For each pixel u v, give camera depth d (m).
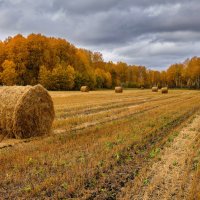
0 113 14.01
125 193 7.36
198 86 129.00
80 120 18.61
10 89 14.42
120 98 41.91
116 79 124.94
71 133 14.48
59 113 22.67
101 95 50.66
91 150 10.88
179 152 10.95
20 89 14.31
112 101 35.31
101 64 128.12
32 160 9.62
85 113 22.72
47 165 9.27
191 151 11.03
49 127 15.26
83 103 32.06
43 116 14.89
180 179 8.24
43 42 77.94
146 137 13.30
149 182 8.01
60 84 77.75
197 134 14.22
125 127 15.62
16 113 13.75
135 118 19.09
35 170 8.74
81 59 92.56
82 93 58.88
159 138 13.18
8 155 10.32
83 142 12.16
